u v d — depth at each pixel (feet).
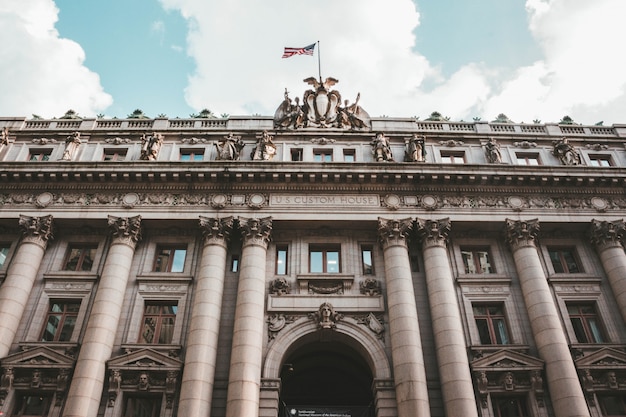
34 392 83.87
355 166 102.68
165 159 112.06
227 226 98.17
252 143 114.62
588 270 98.84
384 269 97.30
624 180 103.96
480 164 103.65
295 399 100.83
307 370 104.58
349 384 103.81
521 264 96.07
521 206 102.58
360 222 100.42
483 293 95.04
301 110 121.08
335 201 102.42
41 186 103.71
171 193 103.55
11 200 102.32
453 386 80.53
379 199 102.94
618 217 101.55
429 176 102.53
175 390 82.64
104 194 103.50
